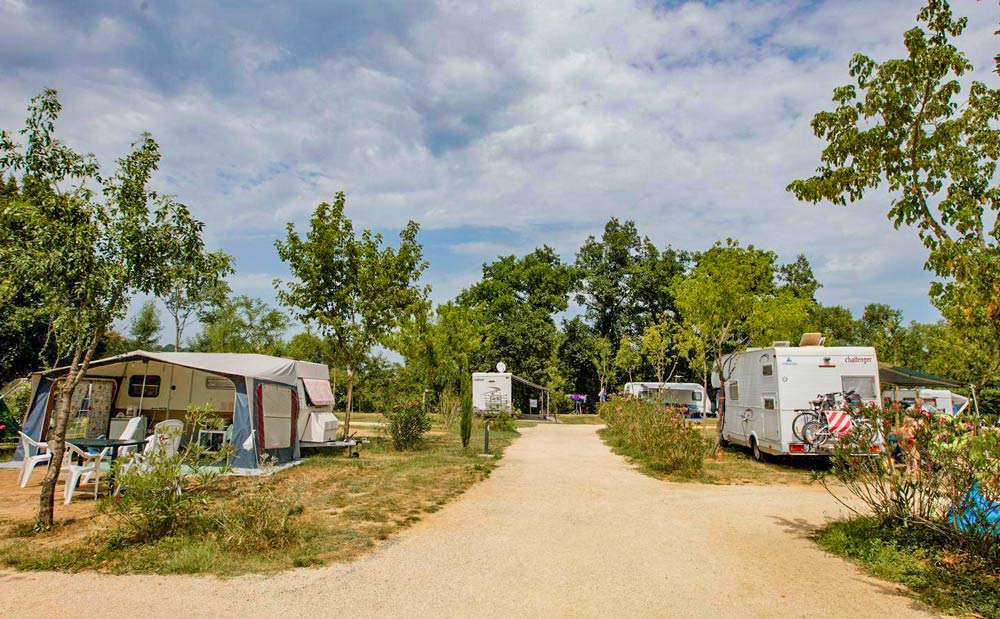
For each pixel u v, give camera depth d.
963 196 5.93
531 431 24.97
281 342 40.84
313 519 7.55
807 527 7.55
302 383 15.10
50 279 6.66
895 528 6.42
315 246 15.78
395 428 16.06
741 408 15.56
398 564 5.80
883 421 6.55
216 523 6.61
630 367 38.44
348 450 15.28
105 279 6.79
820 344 13.88
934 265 5.76
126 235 6.93
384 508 8.35
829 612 4.70
